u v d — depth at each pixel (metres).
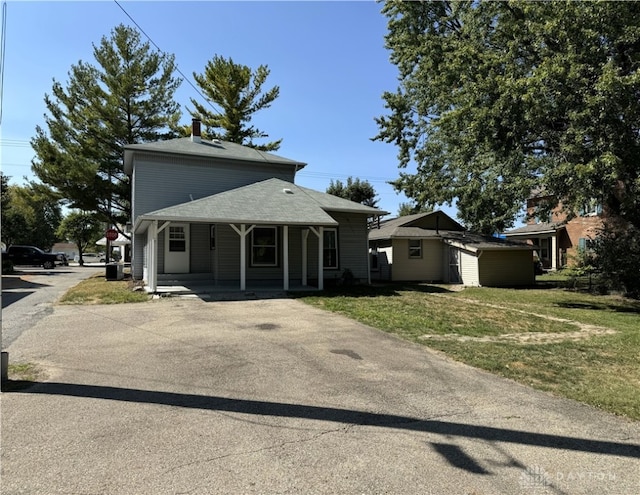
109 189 21.41
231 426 3.41
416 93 21.06
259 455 2.93
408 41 19.47
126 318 8.49
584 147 11.28
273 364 5.27
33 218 42.34
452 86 15.10
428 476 2.67
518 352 6.07
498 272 19.66
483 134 12.98
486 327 8.16
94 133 22.05
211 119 28.91
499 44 15.40
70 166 20.19
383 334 7.17
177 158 16.22
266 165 17.78
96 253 92.12
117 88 21.70
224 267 14.28
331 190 38.97
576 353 6.12
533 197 17.95
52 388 4.30
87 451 2.95
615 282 15.24
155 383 4.50
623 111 10.38
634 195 12.14
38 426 3.37
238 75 27.86
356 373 4.93
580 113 10.86
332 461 2.86
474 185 18.81
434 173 21.80
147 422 3.47
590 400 4.11
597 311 11.49
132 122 22.89
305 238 14.62
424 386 4.49
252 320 8.33
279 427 3.41
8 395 4.09
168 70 23.16
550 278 23.41
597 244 16.00
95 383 4.48
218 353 5.79
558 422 3.57
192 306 10.16
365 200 38.62
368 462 2.85
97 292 12.60
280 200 14.16
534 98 11.41
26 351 5.84
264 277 14.96
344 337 6.89
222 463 2.81
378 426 3.45
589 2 10.93
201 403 3.93
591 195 11.37
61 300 11.13
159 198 15.84
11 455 2.88
